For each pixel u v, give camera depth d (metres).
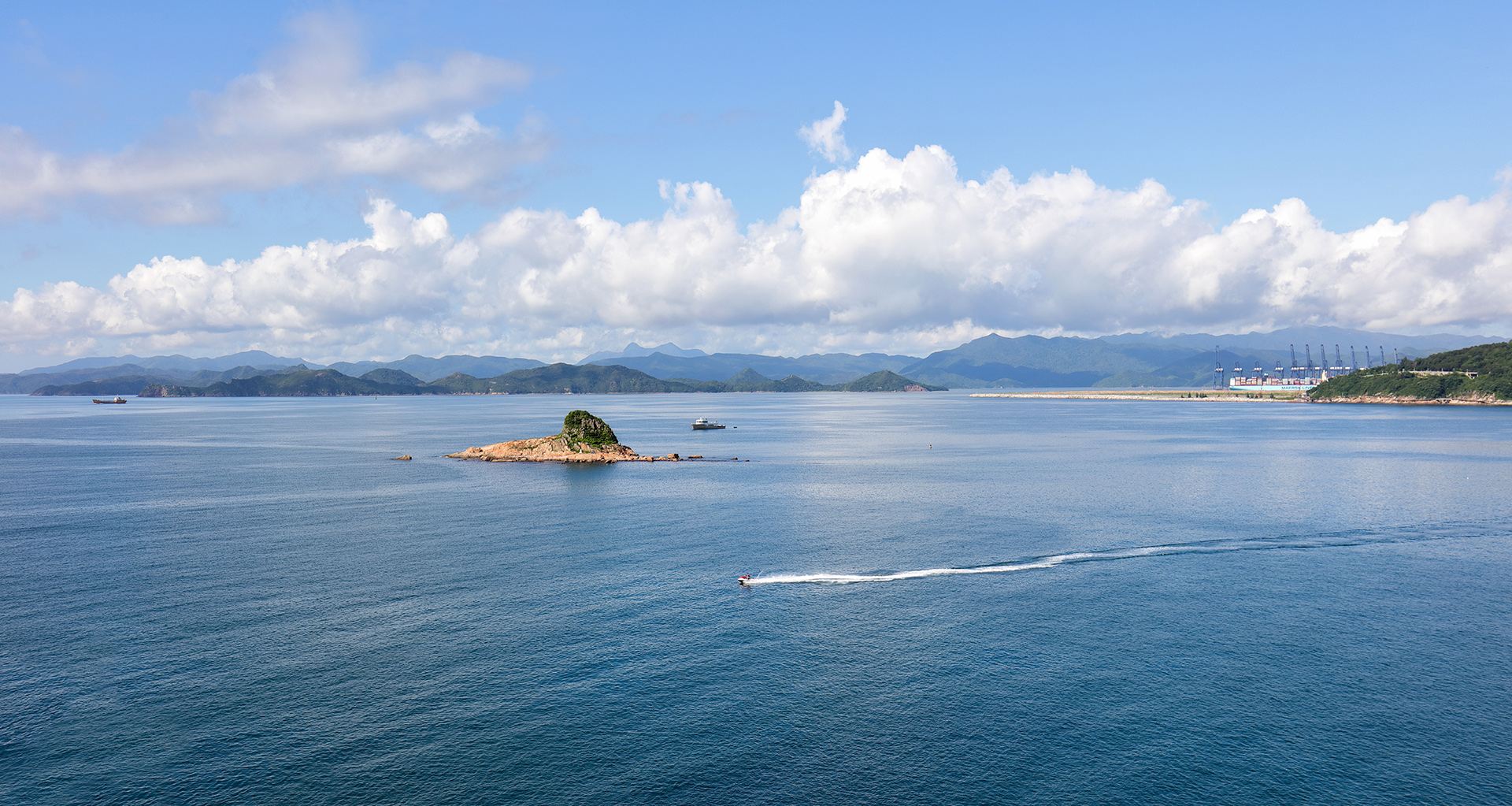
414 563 56.59
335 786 28.41
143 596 48.34
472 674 37.00
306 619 44.09
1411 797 27.80
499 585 50.94
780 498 87.44
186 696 34.75
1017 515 75.56
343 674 37.06
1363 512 76.56
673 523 71.62
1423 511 77.25
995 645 40.62
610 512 77.75
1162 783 28.66
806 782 28.69
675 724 32.56
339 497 88.12
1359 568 55.47
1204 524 70.69
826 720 32.88
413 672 37.25
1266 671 37.47
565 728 32.22
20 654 39.06
